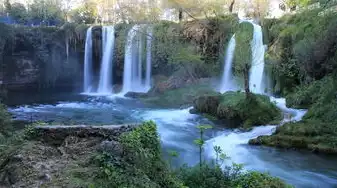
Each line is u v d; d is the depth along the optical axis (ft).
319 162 34.83
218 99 54.70
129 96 80.28
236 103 50.96
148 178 16.98
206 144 40.96
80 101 77.00
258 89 66.23
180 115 57.67
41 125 21.36
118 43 86.89
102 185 15.40
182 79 76.54
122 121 55.93
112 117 59.41
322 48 51.98
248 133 45.16
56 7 116.57
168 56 80.59
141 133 18.66
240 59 54.24
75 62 95.55
